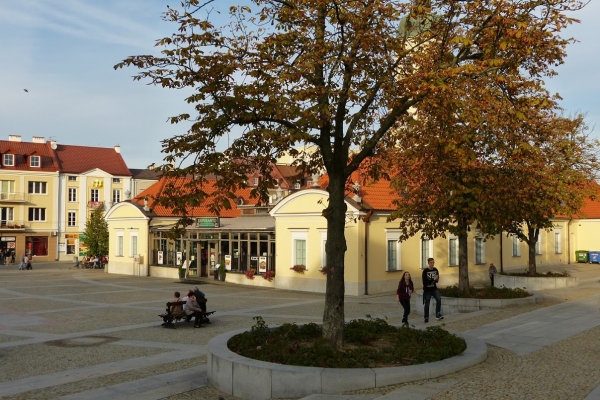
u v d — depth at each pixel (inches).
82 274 1743.4
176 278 1551.4
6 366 497.0
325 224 1160.8
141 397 380.8
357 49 420.2
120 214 1771.7
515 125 506.6
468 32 452.1
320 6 415.5
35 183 2650.1
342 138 435.2
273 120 415.5
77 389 410.9
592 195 1037.2
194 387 402.6
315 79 437.7
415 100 431.8
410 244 1230.3
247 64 415.2
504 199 730.2
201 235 1475.1
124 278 1571.1
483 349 426.6
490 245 1510.8
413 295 1103.0
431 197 775.7
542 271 1627.7
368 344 430.6
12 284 1384.1
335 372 349.4
